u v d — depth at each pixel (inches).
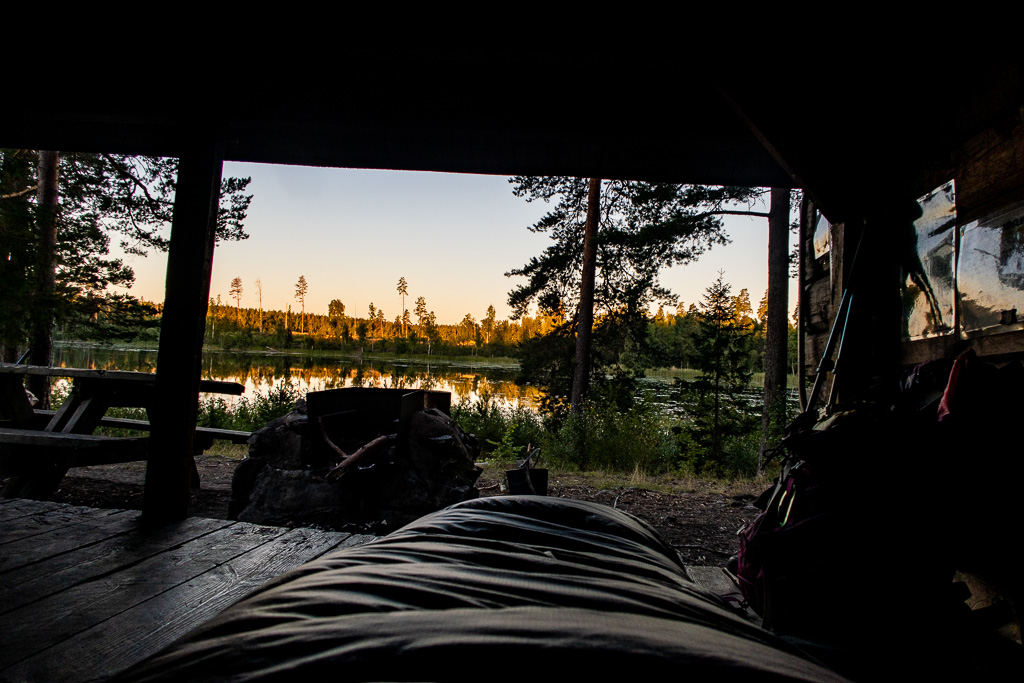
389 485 155.4
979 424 63.6
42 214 286.4
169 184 519.5
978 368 66.0
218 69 133.6
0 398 187.6
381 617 22.7
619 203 495.5
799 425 84.5
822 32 109.5
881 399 78.2
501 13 111.4
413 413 165.0
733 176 154.1
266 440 162.4
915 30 104.0
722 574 113.9
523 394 824.9
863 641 63.6
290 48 120.3
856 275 113.8
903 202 109.4
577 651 20.0
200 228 137.9
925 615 62.9
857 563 64.7
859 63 109.8
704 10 110.3
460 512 44.3
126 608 87.0
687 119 136.7
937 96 101.2
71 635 77.4
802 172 112.8
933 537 63.6
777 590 68.6
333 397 167.6
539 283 551.8
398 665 19.2
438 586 26.5
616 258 506.3
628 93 136.7
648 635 21.9
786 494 75.1
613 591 28.1
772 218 400.2
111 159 492.1
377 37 114.4
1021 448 62.4
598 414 357.7
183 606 88.3
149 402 190.1
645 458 319.0
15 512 139.8
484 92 137.5
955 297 93.5
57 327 428.1
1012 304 79.8
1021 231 78.4
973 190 90.1
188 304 138.3
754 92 110.7
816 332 149.5
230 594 93.7
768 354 396.2
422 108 138.5
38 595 91.0
